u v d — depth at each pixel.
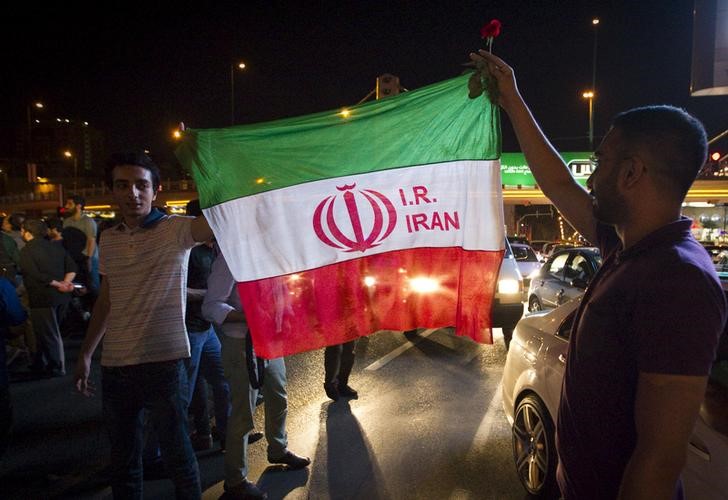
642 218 1.38
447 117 2.59
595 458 1.38
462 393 5.68
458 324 2.64
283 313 2.60
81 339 8.59
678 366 1.17
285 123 2.58
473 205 2.60
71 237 7.88
